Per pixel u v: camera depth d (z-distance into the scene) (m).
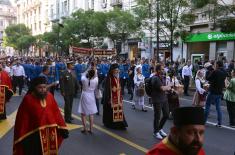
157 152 2.79
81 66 19.11
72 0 56.53
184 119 2.66
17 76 19.09
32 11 84.75
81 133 9.73
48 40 44.81
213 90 10.83
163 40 31.89
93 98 9.80
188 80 19.78
